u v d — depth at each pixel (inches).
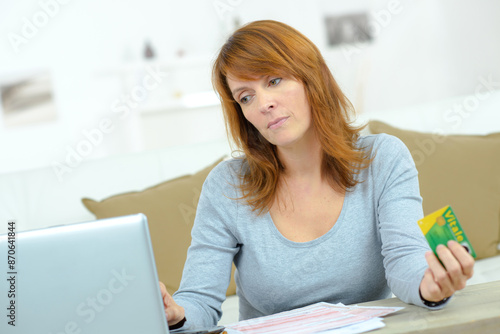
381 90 217.5
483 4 210.4
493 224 81.8
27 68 194.9
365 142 52.4
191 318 45.2
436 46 216.8
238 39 48.5
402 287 39.4
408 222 45.2
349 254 48.6
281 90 47.0
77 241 32.7
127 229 33.1
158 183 84.4
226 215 51.9
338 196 50.1
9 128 194.7
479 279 74.5
